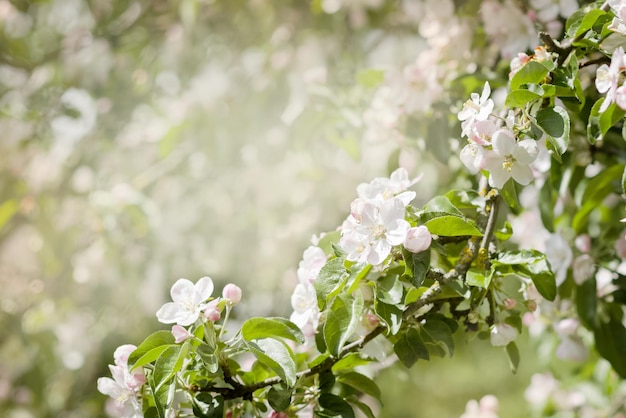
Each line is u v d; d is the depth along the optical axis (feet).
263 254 7.82
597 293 4.95
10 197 7.81
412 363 4.15
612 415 5.73
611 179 4.84
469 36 5.20
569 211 5.30
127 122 7.89
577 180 4.96
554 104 4.17
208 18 7.51
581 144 4.90
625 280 4.86
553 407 6.02
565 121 4.07
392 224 4.03
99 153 7.83
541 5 4.95
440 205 4.16
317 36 7.29
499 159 4.09
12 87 7.88
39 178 7.72
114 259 7.57
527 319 5.26
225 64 7.44
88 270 7.61
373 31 7.10
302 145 6.08
